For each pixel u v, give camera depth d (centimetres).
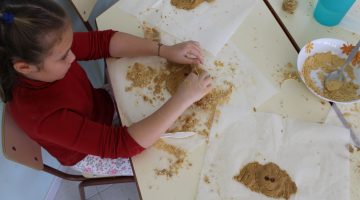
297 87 75
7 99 66
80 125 68
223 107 72
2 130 65
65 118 68
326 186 63
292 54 80
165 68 78
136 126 69
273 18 85
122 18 87
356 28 84
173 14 86
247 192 63
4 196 98
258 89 74
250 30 83
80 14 89
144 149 68
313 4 88
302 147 67
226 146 67
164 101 74
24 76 64
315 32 83
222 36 82
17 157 68
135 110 73
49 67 62
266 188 63
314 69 79
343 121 70
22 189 106
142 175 65
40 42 56
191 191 63
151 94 75
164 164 66
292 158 65
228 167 65
